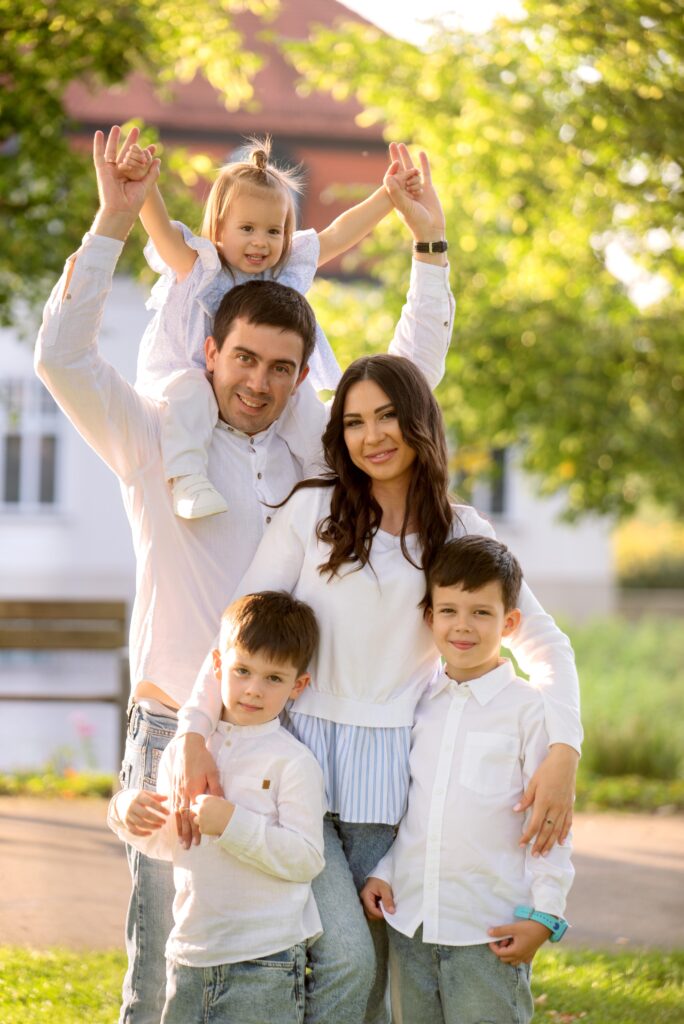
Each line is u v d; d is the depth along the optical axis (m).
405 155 3.93
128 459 3.33
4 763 11.80
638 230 10.07
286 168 4.43
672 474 13.63
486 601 3.24
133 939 3.30
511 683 3.30
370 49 10.80
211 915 3.04
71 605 8.58
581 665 17.02
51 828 7.01
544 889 3.13
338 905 3.13
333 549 3.25
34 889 5.73
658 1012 4.46
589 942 5.48
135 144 3.27
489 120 10.30
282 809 3.08
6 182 9.02
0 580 19.86
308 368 3.56
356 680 3.26
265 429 3.52
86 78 9.02
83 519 20.02
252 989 3.00
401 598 3.27
